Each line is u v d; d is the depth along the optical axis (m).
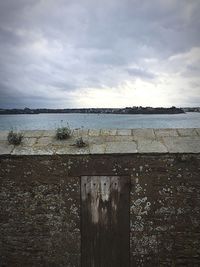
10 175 2.87
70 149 2.87
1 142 3.02
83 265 2.91
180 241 2.81
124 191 2.82
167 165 2.77
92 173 2.82
